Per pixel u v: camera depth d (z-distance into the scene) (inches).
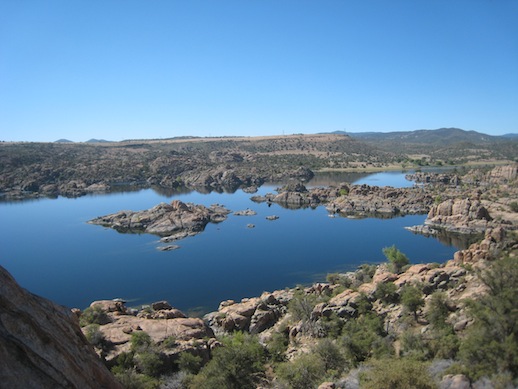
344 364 1310.3
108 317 1638.8
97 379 545.6
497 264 1201.4
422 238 4333.2
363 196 6574.8
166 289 3006.9
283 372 1259.8
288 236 4598.9
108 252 4104.3
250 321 2026.3
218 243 4350.4
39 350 457.1
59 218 6053.2
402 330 1485.0
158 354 1337.4
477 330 1053.8
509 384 824.9
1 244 4505.4
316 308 1800.0
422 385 858.8
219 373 1207.6
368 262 3494.1
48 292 3051.2
